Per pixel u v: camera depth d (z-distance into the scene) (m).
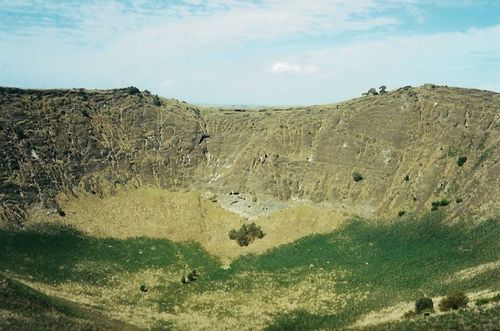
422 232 99.44
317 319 75.69
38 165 119.19
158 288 91.75
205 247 109.50
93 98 145.12
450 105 125.94
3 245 94.56
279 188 124.50
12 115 124.88
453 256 86.19
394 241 99.75
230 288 92.00
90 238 107.00
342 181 122.75
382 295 79.31
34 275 86.31
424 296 73.12
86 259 98.69
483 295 64.88
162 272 98.75
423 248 93.56
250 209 120.50
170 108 153.38
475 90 134.12
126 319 73.25
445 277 78.69
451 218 100.19
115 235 109.94
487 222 93.50
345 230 108.19
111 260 100.44
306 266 97.31
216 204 123.69
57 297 74.62
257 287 91.75
